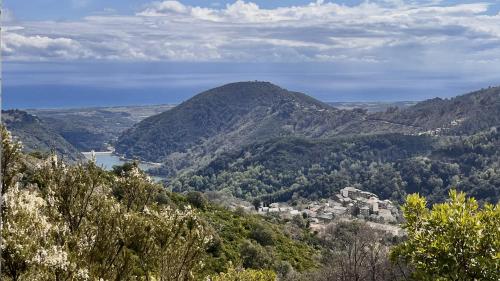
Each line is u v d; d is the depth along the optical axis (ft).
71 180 33.37
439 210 28.96
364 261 65.62
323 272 90.79
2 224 23.73
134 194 39.14
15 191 28.07
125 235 30.04
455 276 26.96
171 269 30.94
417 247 28.86
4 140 28.99
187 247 31.58
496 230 27.22
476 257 26.35
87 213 32.63
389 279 58.59
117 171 88.07
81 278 25.20
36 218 26.81
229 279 61.72
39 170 34.14
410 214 30.45
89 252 28.66
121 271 29.32
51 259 23.95
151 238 30.76
